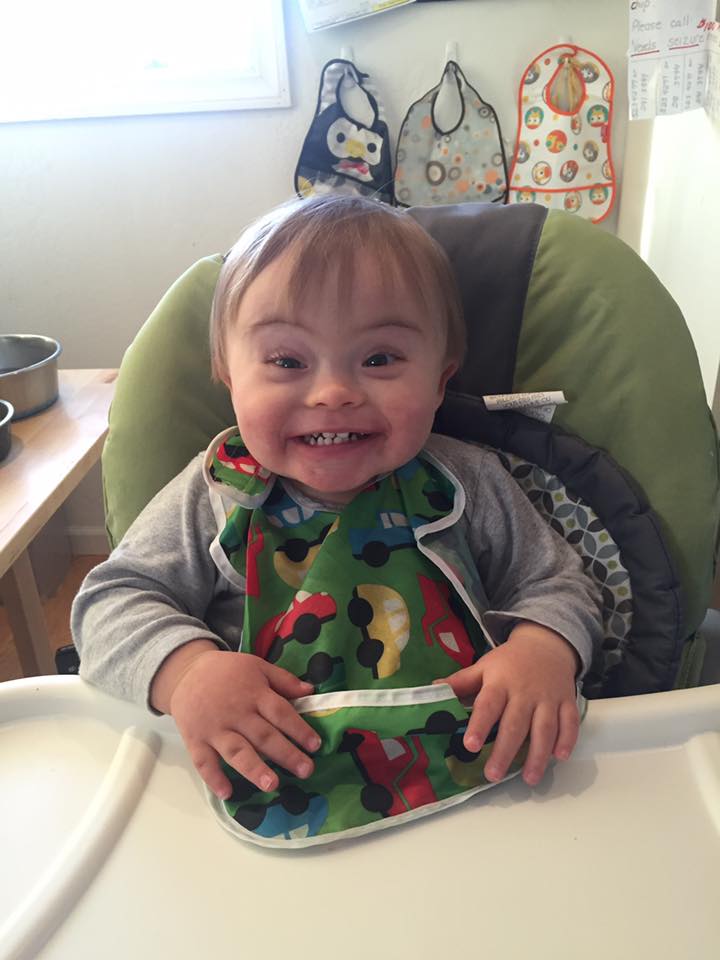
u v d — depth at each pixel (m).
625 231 1.53
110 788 0.56
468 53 1.46
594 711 0.60
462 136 1.51
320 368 0.64
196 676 0.58
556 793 0.55
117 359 1.82
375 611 0.65
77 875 0.49
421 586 0.67
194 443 0.80
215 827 0.53
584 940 0.45
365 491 0.70
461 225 0.77
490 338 0.76
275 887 0.49
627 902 0.47
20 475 1.02
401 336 0.65
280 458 0.66
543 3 1.42
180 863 0.50
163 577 0.69
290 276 0.63
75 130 1.59
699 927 0.45
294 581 0.68
